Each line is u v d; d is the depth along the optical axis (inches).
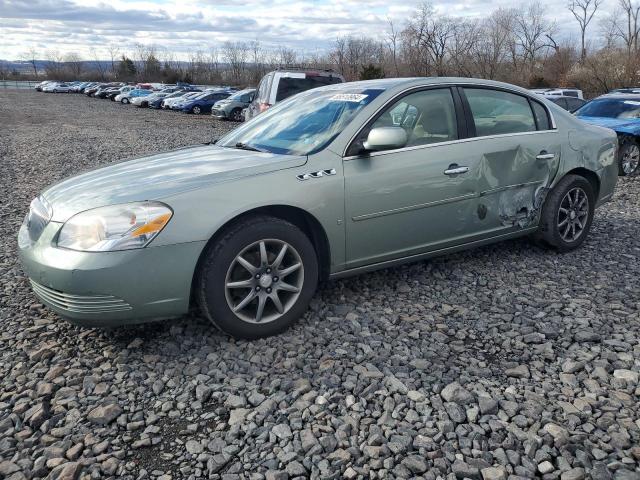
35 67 4584.2
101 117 1125.1
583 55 1865.2
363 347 129.5
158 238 117.4
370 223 145.6
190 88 1851.6
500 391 111.9
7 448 96.6
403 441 96.5
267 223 128.9
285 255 135.3
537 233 190.5
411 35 1971.0
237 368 120.9
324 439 97.0
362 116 146.9
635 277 173.8
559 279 172.7
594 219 247.3
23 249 128.7
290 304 135.6
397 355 126.0
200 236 120.7
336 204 138.6
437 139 157.8
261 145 156.9
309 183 134.9
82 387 114.7
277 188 130.6
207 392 111.3
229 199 125.0
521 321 143.6
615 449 94.3
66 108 1445.6
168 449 96.3
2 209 283.3
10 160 482.6
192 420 103.9
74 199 125.3
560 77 1657.2
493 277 174.2
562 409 105.6
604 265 184.7
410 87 156.6
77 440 98.4
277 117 170.9
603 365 121.0
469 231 167.2
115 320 119.3
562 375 117.0
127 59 3511.3
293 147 148.2
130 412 106.4
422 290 164.1
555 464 91.7
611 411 104.7
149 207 118.7
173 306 122.0
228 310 127.0
